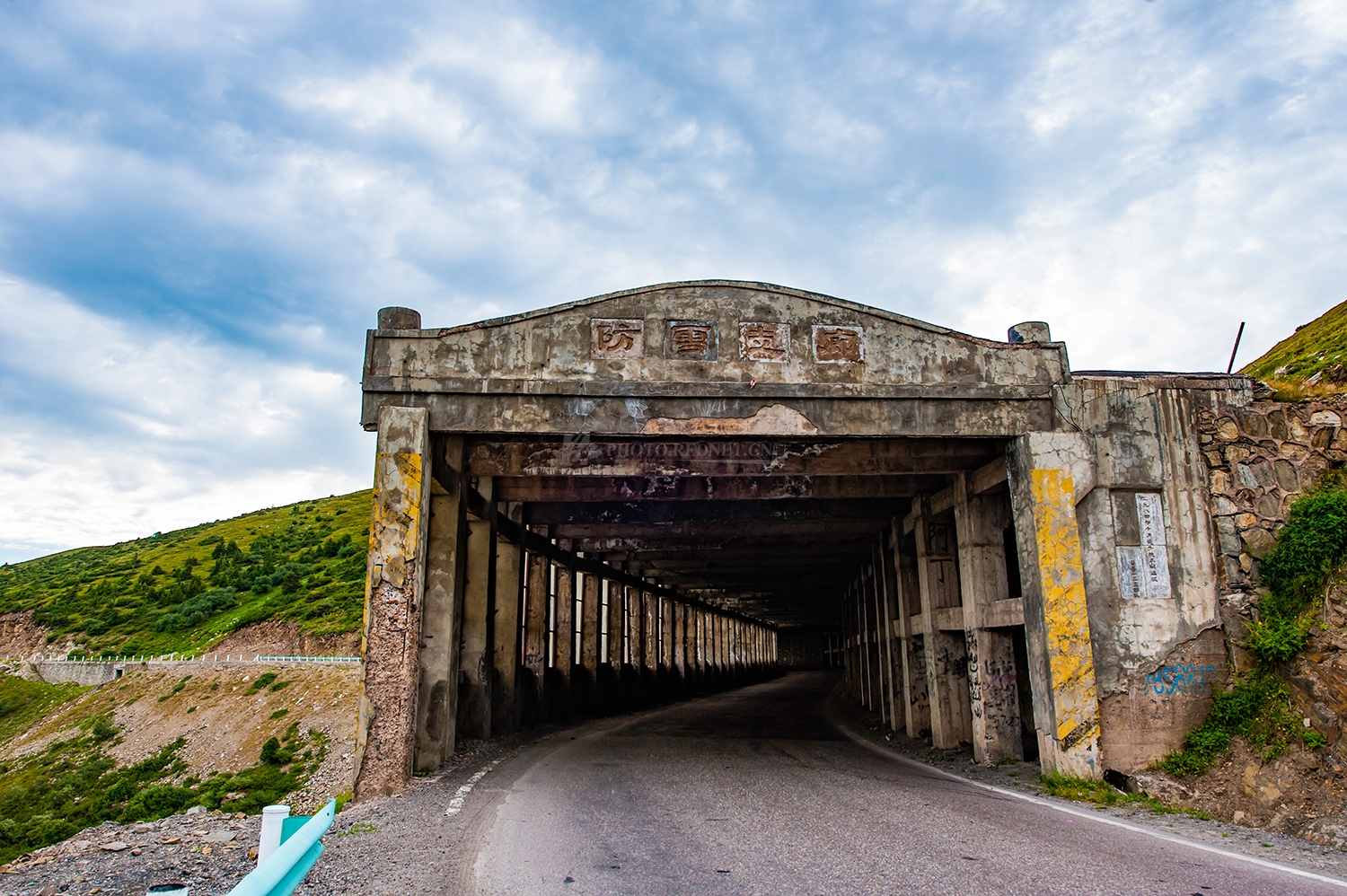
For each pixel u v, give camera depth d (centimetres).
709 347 1224
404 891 582
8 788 3547
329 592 5906
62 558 10856
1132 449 1213
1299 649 1052
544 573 2116
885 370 1236
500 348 1202
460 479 1340
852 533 2194
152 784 3139
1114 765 1109
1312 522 1115
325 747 3103
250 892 240
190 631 5759
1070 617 1141
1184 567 1177
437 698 1250
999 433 1223
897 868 642
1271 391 1254
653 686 3256
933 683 1597
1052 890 581
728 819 855
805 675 6438
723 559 2716
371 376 1177
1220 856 707
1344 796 902
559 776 1185
